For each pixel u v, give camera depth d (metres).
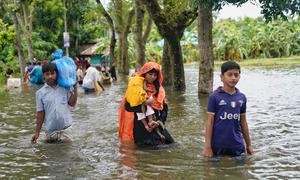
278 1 11.06
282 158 7.06
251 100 14.49
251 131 9.23
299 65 34.69
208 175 6.30
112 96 17.11
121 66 33.94
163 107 8.41
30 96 17.75
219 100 6.87
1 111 13.28
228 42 51.78
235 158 6.99
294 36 51.19
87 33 49.34
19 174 6.67
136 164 6.98
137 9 25.39
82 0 46.38
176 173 6.44
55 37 44.88
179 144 8.22
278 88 18.19
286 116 11.09
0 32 34.56
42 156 7.63
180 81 17.92
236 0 11.60
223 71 6.82
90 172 6.64
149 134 8.18
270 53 51.81
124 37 33.44
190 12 16.77
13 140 8.96
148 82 8.32
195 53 55.75
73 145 8.38
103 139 8.85
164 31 17.05
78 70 23.11
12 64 34.62
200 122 10.45
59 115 8.60
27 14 33.72
